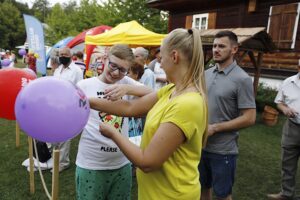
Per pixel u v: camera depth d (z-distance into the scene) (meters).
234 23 10.41
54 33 30.48
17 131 4.48
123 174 2.07
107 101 1.58
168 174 1.28
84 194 2.00
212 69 2.53
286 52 8.73
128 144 1.21
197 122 1.22
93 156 1.95
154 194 1.33
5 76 2.07
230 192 2.47
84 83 2.00
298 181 3.91
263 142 5.75
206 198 2.65
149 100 1.54
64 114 1.25
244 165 4.44
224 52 2.33
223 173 2.39
